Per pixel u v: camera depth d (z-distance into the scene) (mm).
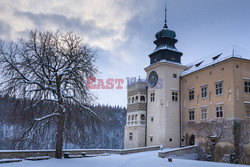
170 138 37844
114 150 29859
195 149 30828
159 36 43625
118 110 146375
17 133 20484
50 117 21016
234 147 27172
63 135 22047
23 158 20109
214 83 32875
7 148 21469
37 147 21547
